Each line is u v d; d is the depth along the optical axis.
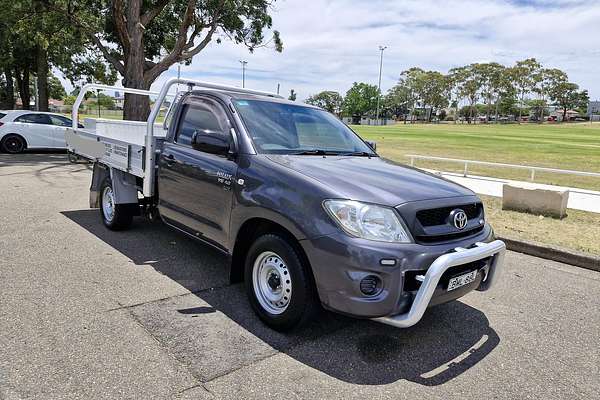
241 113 4.18
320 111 5.12
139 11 15.38
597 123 114.06
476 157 20.42
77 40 21.61
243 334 3.48
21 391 2.62
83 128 7.36
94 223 6.54
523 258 6.03
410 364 3.23
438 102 132.25
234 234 3.83
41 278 4.38
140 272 4.69
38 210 7.23
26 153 15.09
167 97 6.59
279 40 20.53
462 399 2.84
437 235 3.17
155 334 3.40
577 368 3.31
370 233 2.98
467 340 3.65
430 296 2.94
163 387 2.75
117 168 5.71
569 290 4.88
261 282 3.68
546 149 28.05
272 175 3.53
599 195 10.54
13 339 3.20
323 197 3.15
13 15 19.08
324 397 2.77
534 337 3.77
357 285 2.94
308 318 3.36
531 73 118.56
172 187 4.71
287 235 3.42
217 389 2.77
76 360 2.98
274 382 2.88
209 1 18.22
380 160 4.45
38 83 25.58
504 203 8.57
